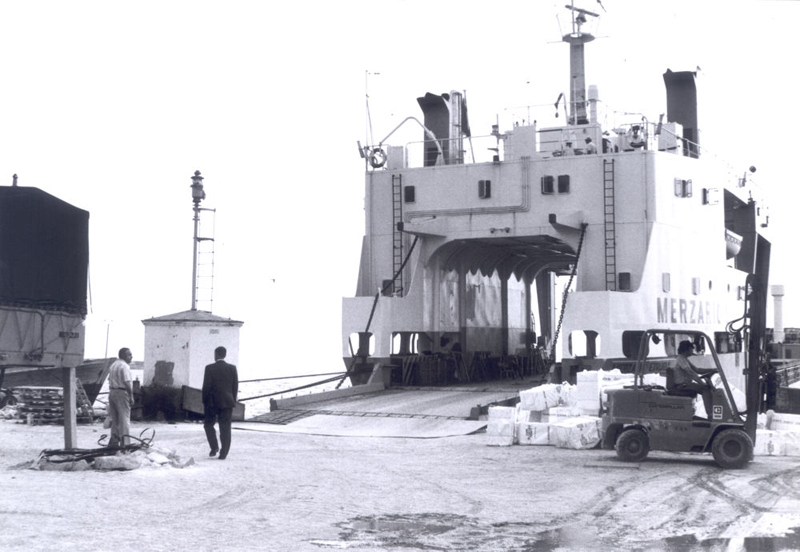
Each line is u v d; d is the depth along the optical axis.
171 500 12.49
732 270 38.34
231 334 29.05
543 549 9.99
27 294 16.09
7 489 12.89
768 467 17.14
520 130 32.97
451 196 33.72
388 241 34.66
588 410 21.66
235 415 26.81
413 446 20.75
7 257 15.89
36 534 9.85
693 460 18.16
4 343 15.77
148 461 15.51
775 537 10.62
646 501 13.20
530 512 12.26
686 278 33.06
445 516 11.89
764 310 18.03
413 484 14.70
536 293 49.41
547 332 49.28
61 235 16.77
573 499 13.34
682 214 32.75
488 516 11.94
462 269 37.41
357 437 22.81
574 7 35.78
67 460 15.23
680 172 32.56
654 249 30.92
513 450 19.89
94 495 12.58
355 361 33.25
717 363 17.45
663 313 31.39
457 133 36.34
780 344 50.78
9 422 27.30
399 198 34.47
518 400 27.00
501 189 33.00
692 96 38.22
